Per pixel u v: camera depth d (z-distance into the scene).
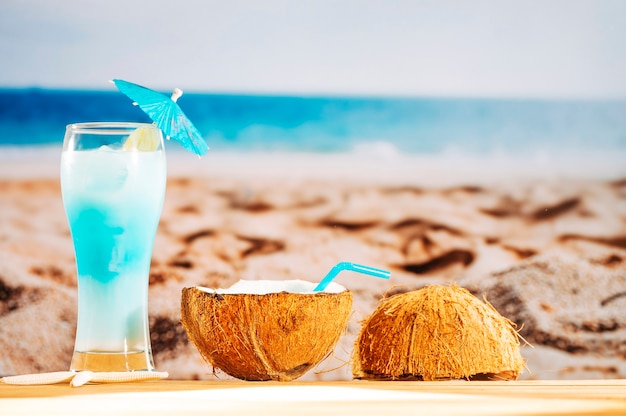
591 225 3.34
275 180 3.38
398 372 1.16
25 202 3.39
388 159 3.41
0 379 1.17
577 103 3.41
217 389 1.08
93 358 1.15
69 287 3.28
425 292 1.19
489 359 1.16
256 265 3.29
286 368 1.16
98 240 1.15
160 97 1.18
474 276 3.26
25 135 3.42
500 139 3.41
